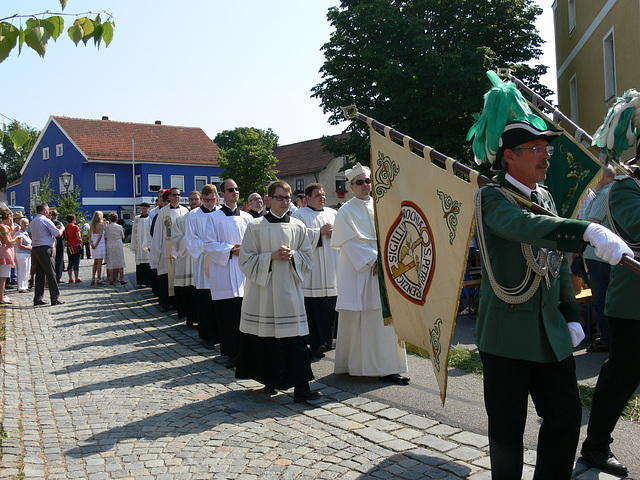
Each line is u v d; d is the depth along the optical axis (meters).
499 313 2.73
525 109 2.74
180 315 9.54
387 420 4.49
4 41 2.82
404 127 22.08
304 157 51.28
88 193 43.75
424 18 22.73
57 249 15.35
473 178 2.83
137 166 45.22
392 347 5.55
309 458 3.80
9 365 6.52
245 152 45.47
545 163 2.73
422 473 3.51
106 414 4.84
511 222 2.49
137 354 7.14
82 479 3.59
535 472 2.78
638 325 3.28
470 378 5.54
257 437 4.20
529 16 24.12
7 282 15.12
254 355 5.24
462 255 2.91
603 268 5.92
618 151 3.52
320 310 6.91
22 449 4.05
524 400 2.72
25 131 3.30
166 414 4.80
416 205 3.37
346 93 24.38
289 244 5.22
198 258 7.42
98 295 12.85
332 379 5.77
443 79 21.45
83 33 2.96
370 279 5.58
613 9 13.34
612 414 3.40
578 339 2.80
